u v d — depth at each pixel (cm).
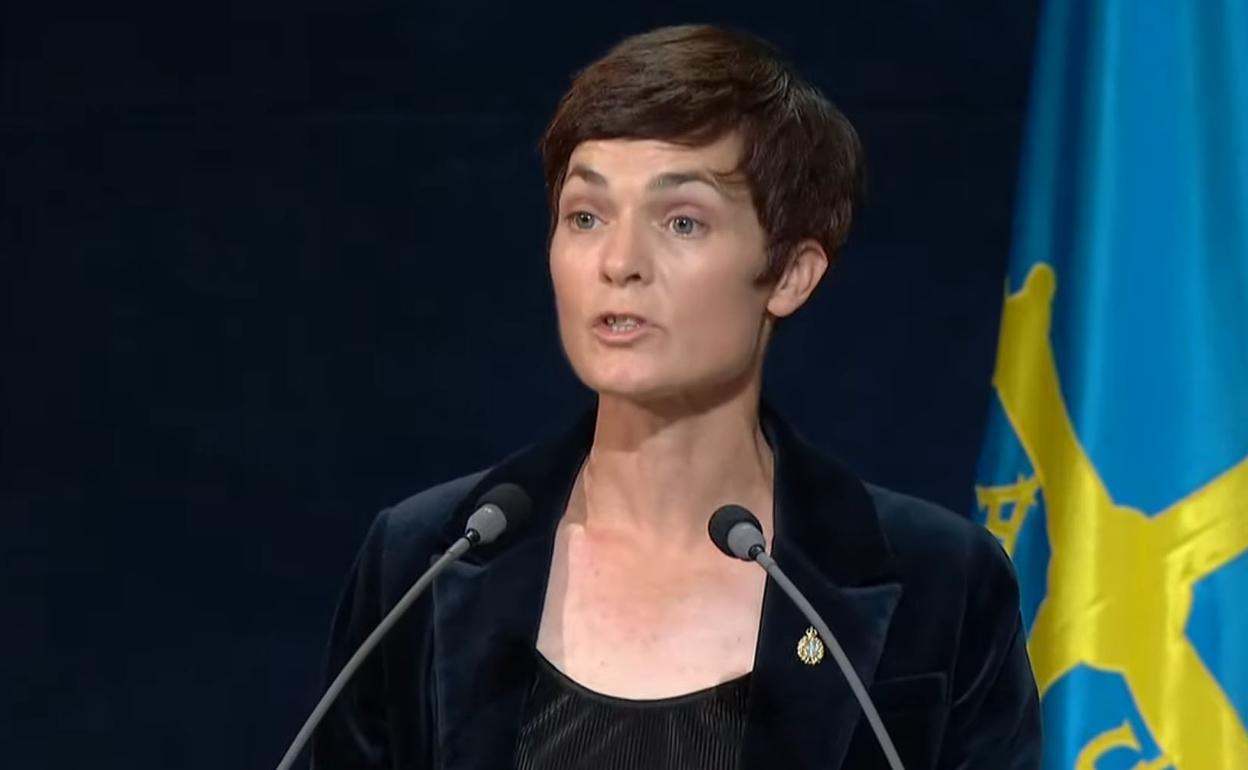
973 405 1202
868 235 1212
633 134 557
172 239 1251
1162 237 880
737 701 573
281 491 1247
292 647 1243
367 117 1240
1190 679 859
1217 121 880
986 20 1208
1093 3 901
